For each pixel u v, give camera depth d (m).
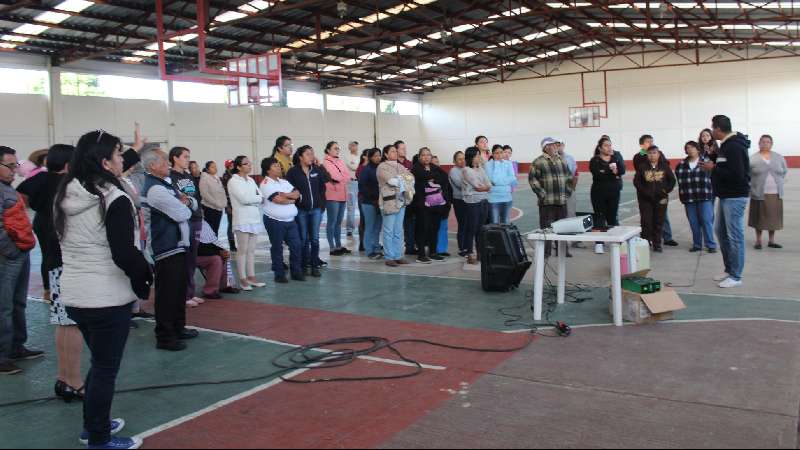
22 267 4.70
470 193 8.19
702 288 6.30
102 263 3.06
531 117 34.44
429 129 37.81
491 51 29.34
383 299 6.39
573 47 30.64
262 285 7.21
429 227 8.76
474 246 9.66
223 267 6.84
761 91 28.77
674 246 9.16
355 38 22.58
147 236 5.02
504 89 35.09
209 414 3.55
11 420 3.61
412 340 4.86
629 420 3.25
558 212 7.92
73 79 20.64
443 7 19.83
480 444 3.04
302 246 7.65
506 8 21.58
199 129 24.50
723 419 3.22
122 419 3.50
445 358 4.40
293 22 19.58
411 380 3.98
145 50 20.36
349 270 8.16
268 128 27.44
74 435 3.39
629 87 31.64
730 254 6.32
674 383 3.74
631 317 5.12
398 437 3.15
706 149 8.30
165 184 4.97
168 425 3.41
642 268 5.99
